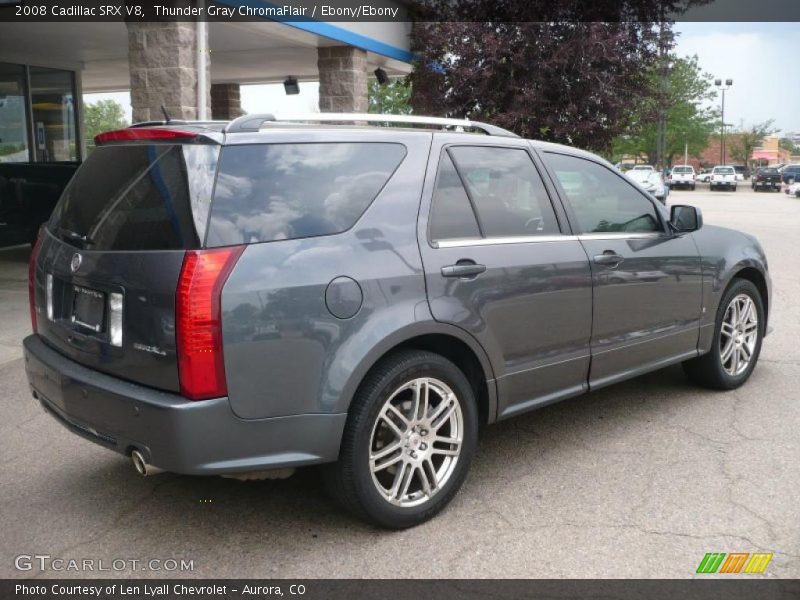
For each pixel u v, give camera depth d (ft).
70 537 11.16
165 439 9.45
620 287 14.30
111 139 11.24
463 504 12.13
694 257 16.08
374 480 10.80
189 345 9.30
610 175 15.07
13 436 15.11
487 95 43.37
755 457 13.89
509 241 12.57
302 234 10.21
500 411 12.58
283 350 9.80
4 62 47.47
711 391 17.83
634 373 15.08
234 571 10.24
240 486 12.88
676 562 10.34
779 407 16.66
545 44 41.73
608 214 14.69
